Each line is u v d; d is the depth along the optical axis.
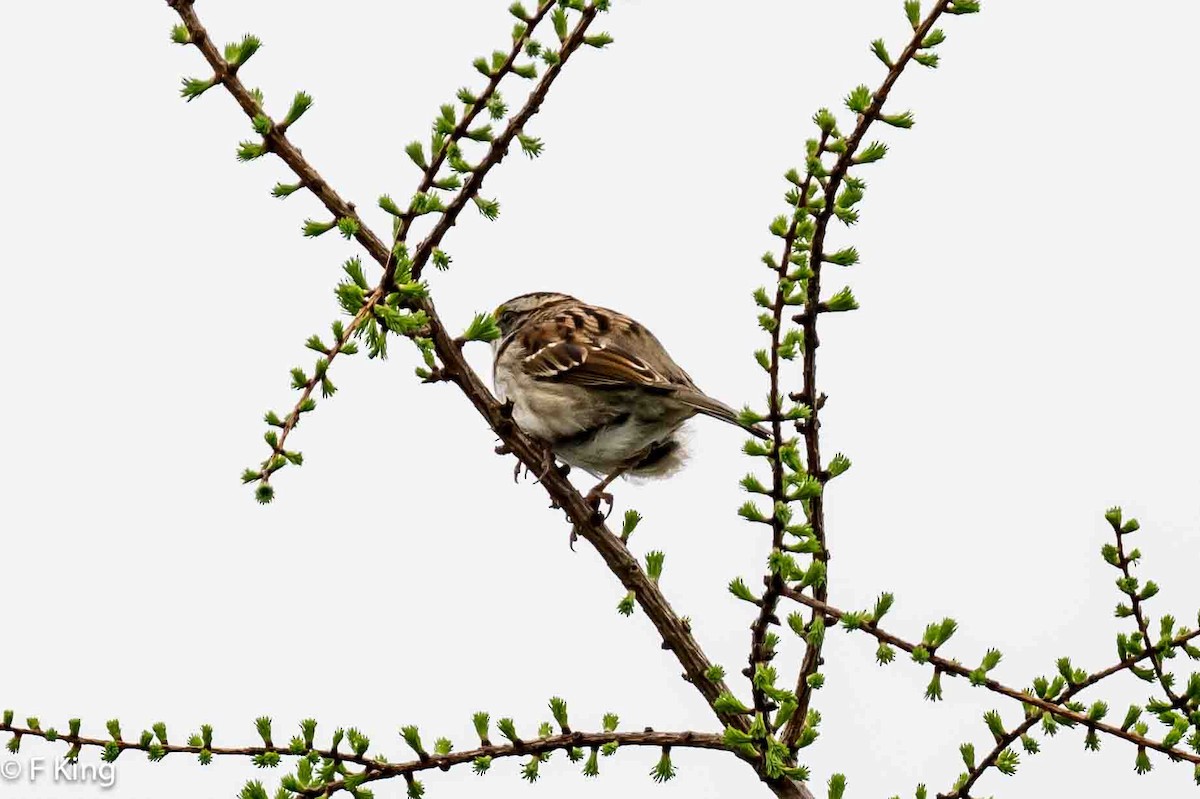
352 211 9.20
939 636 8.48
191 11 9.00
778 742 8.67
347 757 8.72
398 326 7.84
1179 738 8.23
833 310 8.62
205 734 8.87
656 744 9.05
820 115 8.34
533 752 8.95
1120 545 8.79
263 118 9.04
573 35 9.14
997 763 8.64
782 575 8.56
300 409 7.43
